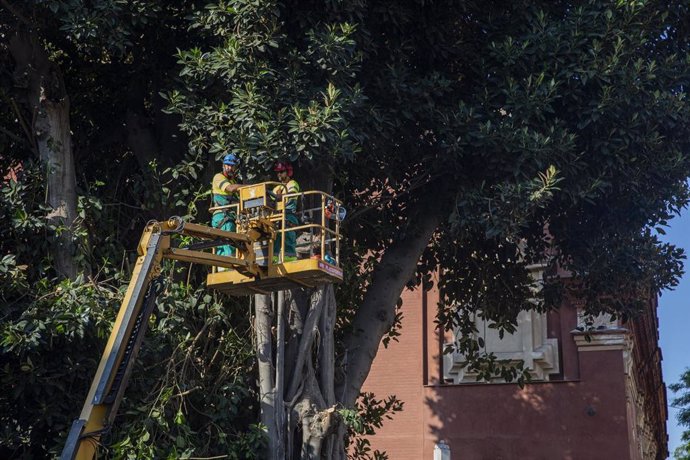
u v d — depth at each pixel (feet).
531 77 50.19
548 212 61.82
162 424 44.24
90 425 33.47
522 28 52.70
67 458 32.40
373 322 56.49
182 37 53.01
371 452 83.87
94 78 57.16
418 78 51.47
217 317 48.83
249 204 39.37
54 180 48.47
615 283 61.72
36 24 48.88
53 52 55.11
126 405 45.68
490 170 52.29
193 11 48.96
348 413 49.03
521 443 81.15
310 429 48.73
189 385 47.62
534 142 49.60
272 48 47.06
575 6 54.19
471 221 51.47
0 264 43.91
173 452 43.55
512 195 49.73
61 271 47.14
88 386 45.93
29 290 44.65
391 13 50.55
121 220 54.29
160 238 36.68
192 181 52.31
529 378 69.87
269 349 49.57
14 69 51.88
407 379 85.61
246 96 45.27
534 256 66.08
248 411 50.65
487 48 53.16
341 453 50.96
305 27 48.03
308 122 44.45
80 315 42.86
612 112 51.52
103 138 57.00
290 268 38.81
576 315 82.69
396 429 84.43
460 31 55.31
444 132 51.26
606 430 79.20
